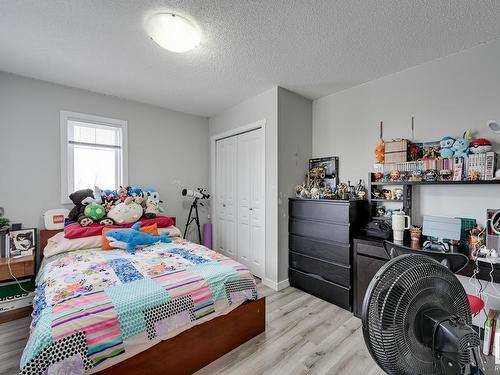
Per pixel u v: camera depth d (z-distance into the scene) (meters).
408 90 2.33
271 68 2.34
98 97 2.95
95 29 1.76
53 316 1.20
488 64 1.90
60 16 1.62
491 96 1.88
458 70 2.04
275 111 2.79
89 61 2.21
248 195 3.26
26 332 1.99
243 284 1.83
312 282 2.65
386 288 0.57
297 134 3.00
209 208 4.00
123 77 2.54
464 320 0.62
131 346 1.29
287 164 2.89
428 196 2.18
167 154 3.55
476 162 1.84
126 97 3.11
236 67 2.32
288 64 2.26
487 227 1.81
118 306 1.31
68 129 2.80
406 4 1.50
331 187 2.85
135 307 1.35
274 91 2.79
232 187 3.54
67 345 1.12
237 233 3.46
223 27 1.73
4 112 2.41
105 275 1.65
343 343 1.84
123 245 2.27
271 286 2.86
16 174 2.47
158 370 1.40
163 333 1.40
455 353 0.55
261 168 3.02
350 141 2.79
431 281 0.62
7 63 2.24
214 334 1.66
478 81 1.94
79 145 2.89
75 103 2.80
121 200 2.85
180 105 3.41
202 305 1.58
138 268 1.79
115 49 2.02
